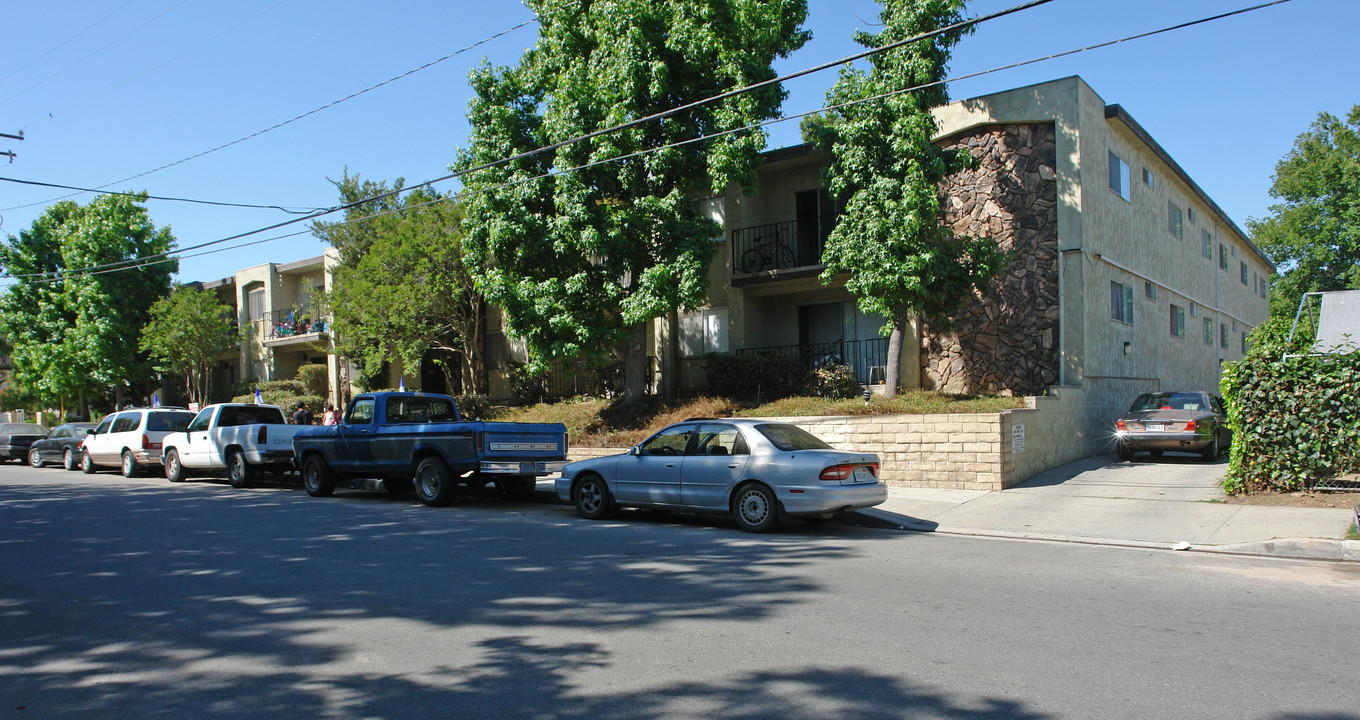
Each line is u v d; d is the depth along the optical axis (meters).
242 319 34.66
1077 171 17.44
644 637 5.80
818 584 7.45
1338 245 40.22
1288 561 8.55
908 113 15.38
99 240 32.69
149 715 4.50
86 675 5.18
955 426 13.95
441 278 22.59
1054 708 4.41
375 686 4.89
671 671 5.08
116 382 33.41
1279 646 5.50
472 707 4.53
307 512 12.95
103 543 10.02
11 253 35.31
